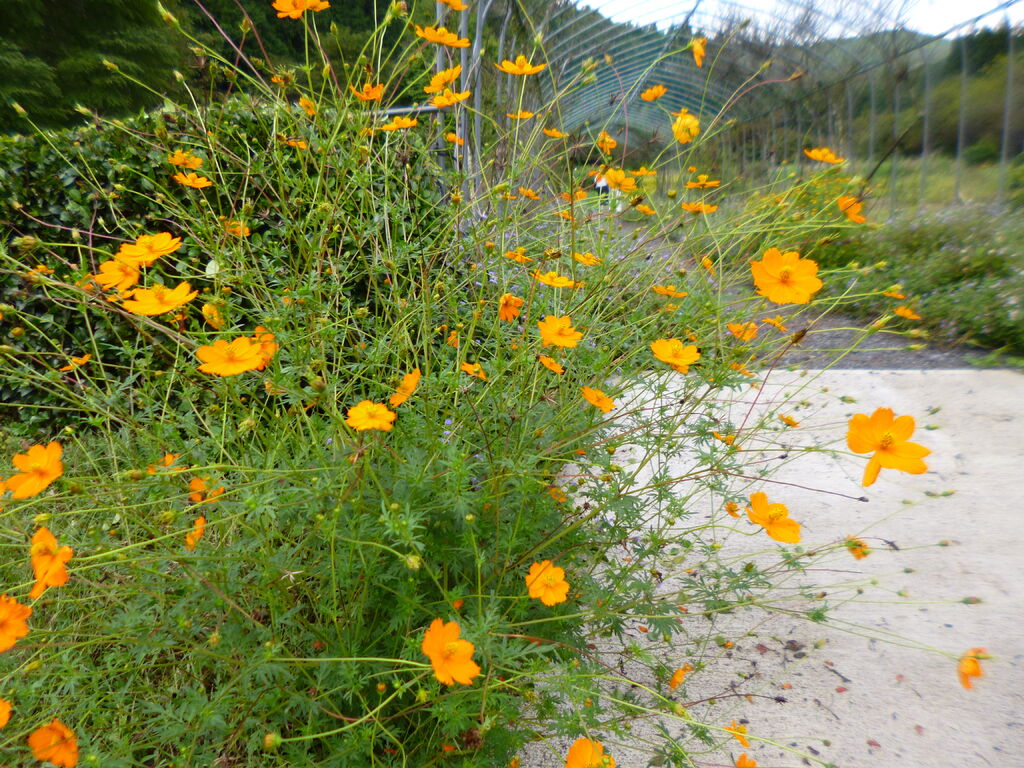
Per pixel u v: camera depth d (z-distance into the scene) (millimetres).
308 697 553
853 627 877
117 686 643
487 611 558
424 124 1342
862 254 2439
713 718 752
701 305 784
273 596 569
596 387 805
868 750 719
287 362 738
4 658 613
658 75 4301
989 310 1820
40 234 1315
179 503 654
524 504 673
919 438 1346
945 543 771
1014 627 872
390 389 663
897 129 3551
